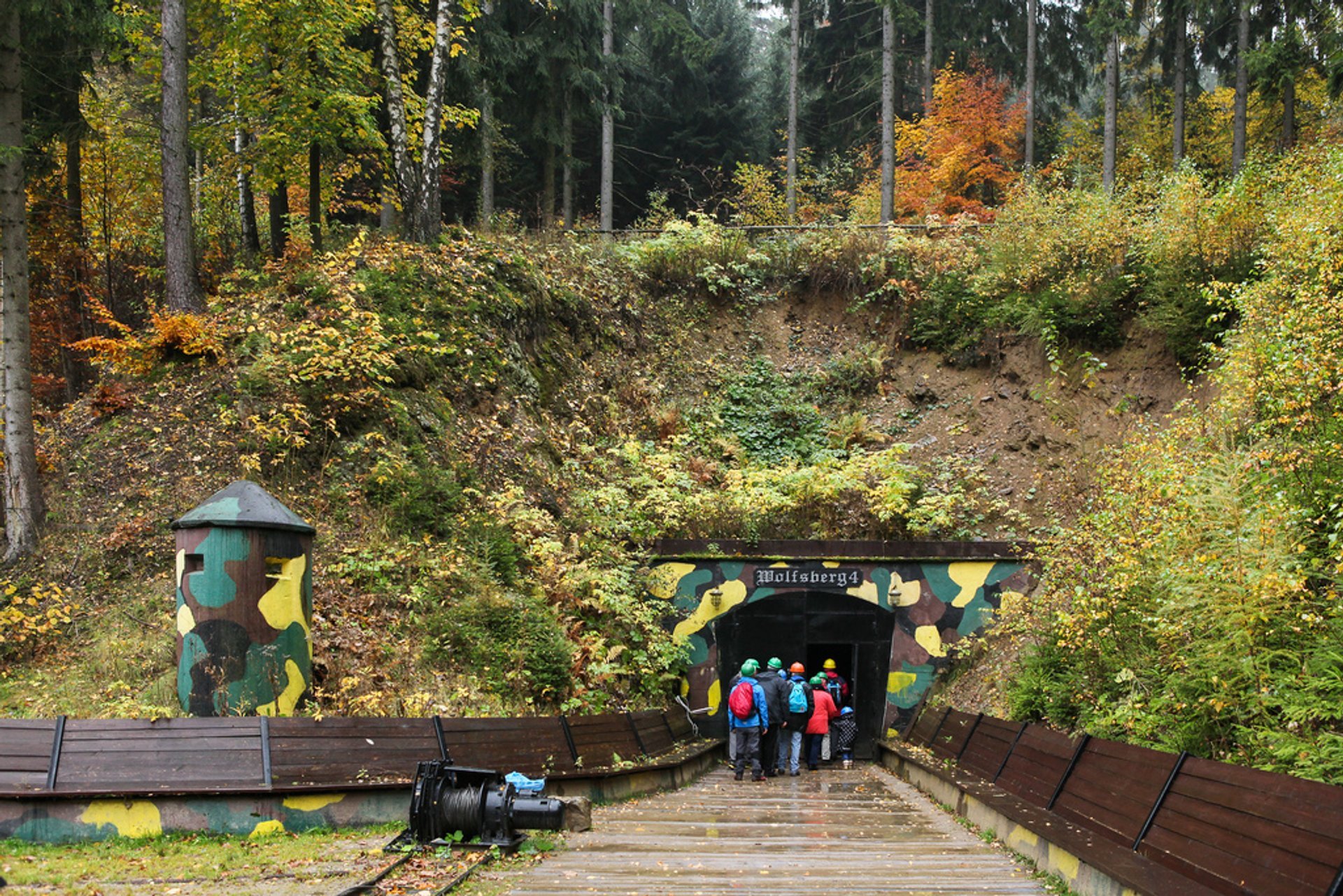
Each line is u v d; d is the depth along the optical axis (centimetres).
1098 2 2828
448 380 1591
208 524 910
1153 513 912
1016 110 3428
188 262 1608
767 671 1504
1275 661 752
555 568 1391
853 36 3625
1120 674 910
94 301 1527
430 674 1093
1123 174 3061
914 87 3803
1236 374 1048
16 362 1198
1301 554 772
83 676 988
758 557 1688
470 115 2034
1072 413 1895
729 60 4012
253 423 1327
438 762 807
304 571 967
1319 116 2730
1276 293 1135
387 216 2330
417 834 788
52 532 1198
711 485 1903
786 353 2322
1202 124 3281
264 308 1564
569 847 818
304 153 2003
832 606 1691
